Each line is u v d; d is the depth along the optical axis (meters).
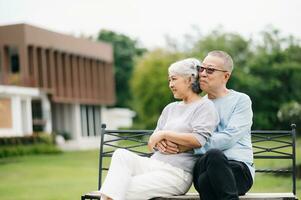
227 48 50.22
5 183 15.79
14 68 36.84
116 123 48.06
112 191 4.92
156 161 5.21
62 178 17.02
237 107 5.36
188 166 5.20
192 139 5.09
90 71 43.44
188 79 5.33
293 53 49.78
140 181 5.08
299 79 48.38
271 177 14.49
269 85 48.25
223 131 5.22
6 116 31.64
